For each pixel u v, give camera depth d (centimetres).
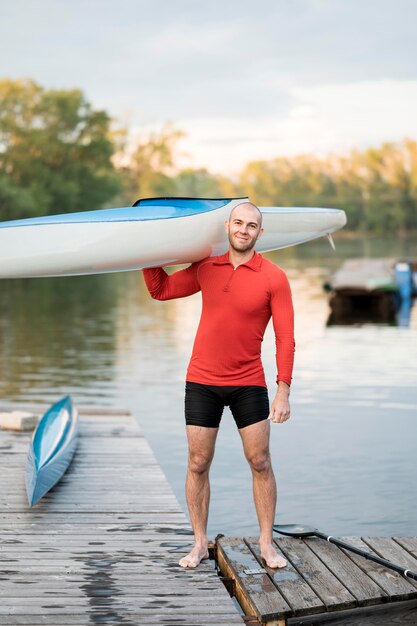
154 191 9625
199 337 488
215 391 486
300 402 1248
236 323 477
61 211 7688
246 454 495
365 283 2650
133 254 504
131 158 9562
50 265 507
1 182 6850
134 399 1290
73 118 7712
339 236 12381
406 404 1223
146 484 694
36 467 675
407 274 3044
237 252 477
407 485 842
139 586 483
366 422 1114
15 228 504
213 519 750
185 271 521
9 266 509
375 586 479
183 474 893
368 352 1748
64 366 1616
